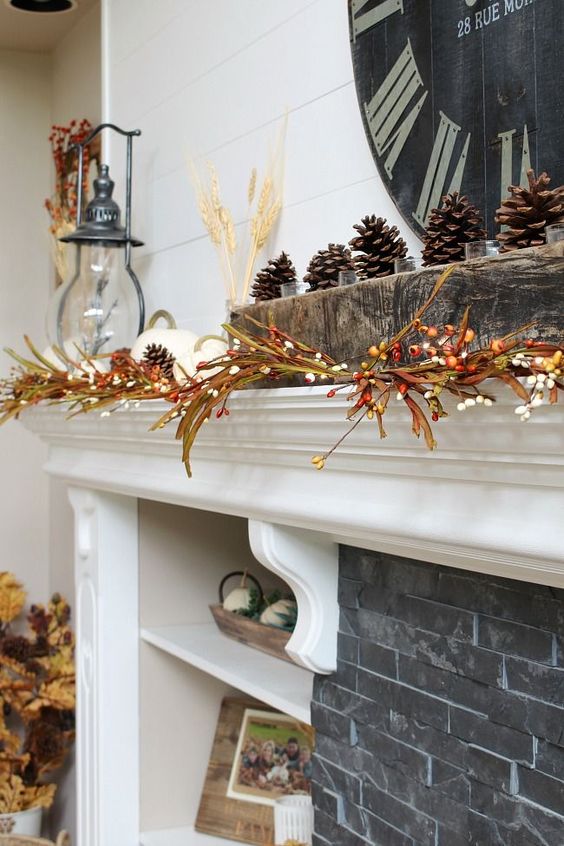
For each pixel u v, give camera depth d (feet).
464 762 4.01
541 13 3.87
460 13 4.31
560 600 3.54
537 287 2.90
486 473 3.01
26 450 12.20
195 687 7.63
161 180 7.57
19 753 11.68
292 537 4.71
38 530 12.25
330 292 3.92
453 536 3.21
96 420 5.97
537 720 3.65
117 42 8.41
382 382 3.05
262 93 6.11
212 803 7.40
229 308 5.41
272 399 3.78
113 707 7.39
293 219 5.80
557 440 2.65
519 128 3.99
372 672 4.60
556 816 3.57
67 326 7.01
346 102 5.28
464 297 3.20
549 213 3.02
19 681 10.67
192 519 7.60
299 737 7.16
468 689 4.00
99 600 7.36
